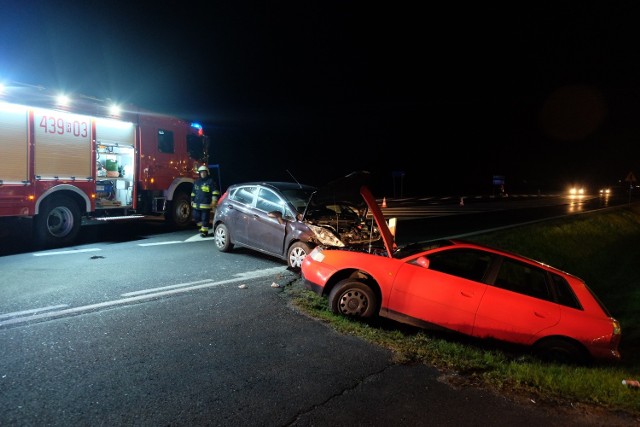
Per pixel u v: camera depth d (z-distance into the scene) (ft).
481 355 16.78
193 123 46.32
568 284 18.10
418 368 15.05
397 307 19.10
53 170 32.01
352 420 11.65
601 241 67.31
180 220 45.32
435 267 19.44
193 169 46.60
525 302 17.75
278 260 30.76
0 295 20.26
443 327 18.54
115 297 20.79
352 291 19.76
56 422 10.80
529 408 12.78
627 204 117.70
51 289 21.56
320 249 21.65
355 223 28.53
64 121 32.76
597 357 17.06
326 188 25.40
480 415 12.28
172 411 11.55
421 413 12.21
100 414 11.23
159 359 14.56
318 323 18.84
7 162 29.27
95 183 35.24
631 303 39.73
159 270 26.45
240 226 30.71
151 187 41.27
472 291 18.28
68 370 13.46
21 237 35.47
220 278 25.30
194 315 18.98
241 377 13.64
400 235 44.70
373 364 15.12
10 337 15.64
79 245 33.78
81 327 16.90
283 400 12.42
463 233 47.98
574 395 13.58
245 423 11.19
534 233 54.44
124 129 38.24
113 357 14.49
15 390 12.15
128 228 44.45
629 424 12.17
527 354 17.85
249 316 19.25
